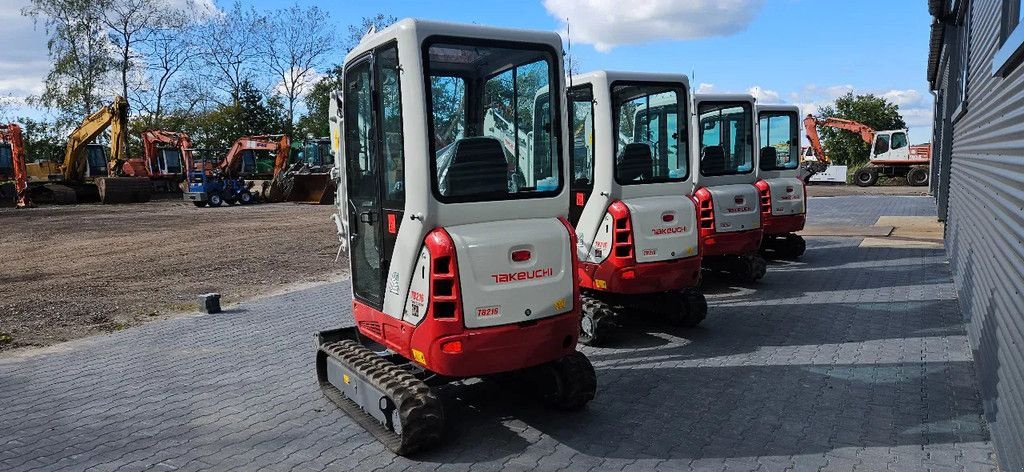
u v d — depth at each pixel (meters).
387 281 4.50
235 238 16.75
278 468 4.05
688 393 5.18
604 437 4.41
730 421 4.62
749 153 9.13
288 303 8.94
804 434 4.38
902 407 4.77
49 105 40.97
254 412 4.98
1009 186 4.63
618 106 6.64
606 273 6.61
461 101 4.25
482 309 4.08
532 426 4.62
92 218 22.50
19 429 4.72
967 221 7.33
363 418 4.65
